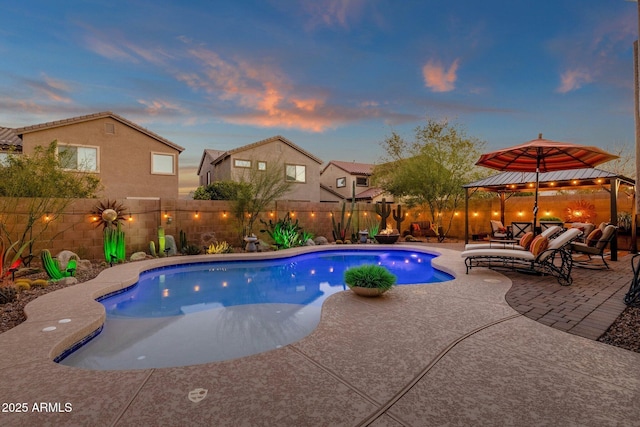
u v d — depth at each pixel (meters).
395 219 16.34
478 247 8.55
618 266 8.23
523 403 2.27
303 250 11.34
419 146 17.34
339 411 2.18
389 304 4.79
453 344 3.31
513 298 5.12
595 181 10.41
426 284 6.13
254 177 13.19
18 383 2.56
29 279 6.75
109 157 15.97
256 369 2.78
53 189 8.77
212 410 2.19
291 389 2.46
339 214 15.66
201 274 8.80
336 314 4.31
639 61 3.27
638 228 11.01
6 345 3.32
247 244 11.46
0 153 13.82
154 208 10.67
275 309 5.67
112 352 3.79
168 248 10.33
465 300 5.01
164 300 6.25
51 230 8.66
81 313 4.38
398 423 2.06
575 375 2.67
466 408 2.21
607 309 4.54
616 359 2.96
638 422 2.06
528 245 7.82
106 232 8.82
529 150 8.28
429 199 15.48
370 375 2.67
